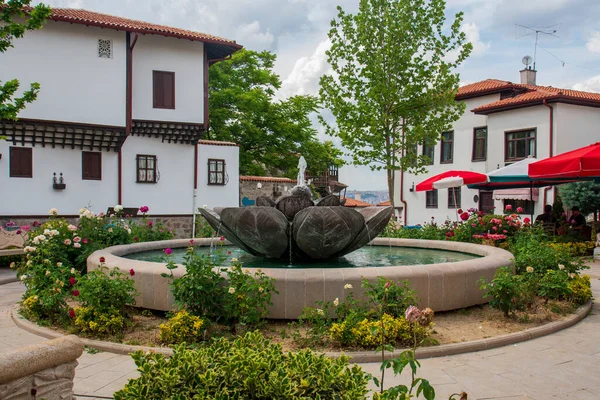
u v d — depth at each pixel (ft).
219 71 106.22
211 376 9.33
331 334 17.30
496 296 20.85
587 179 51.19
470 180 50.16
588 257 46.01
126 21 73.20
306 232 24.43
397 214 106.32
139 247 32.55
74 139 67.87
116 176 72.43
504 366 15.90
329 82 62.44
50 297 20.88
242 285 18.79
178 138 76.89
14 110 34.40
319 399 9.01
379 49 60.18
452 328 19.70
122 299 19.83
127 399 9.17
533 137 80.59
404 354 9.78
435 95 60.70
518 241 35.24
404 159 63.36
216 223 27.25
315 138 115.65
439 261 28.35
